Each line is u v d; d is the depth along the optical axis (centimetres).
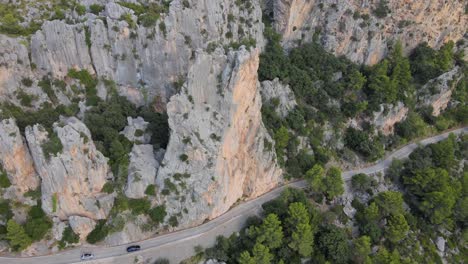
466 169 11612
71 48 8494
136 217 7900
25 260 7338
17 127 7131
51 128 7650
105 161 7725
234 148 8412
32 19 8906
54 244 7469
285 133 9725
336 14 11494
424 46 12612
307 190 9894
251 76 8081
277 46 11181
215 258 8175
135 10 9044
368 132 11269
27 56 8281
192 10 9031
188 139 7844
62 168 7094
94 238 7638
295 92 10825
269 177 9444
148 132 8731
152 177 8044
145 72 9088
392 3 11712
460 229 10775
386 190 10588
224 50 8869
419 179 10344
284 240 8656
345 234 9156
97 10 9038
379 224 9869
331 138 10869
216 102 8031
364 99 11650
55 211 7469
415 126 12075
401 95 11712
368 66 12275
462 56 13312
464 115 12694
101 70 8900
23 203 7475
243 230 8719
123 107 8969
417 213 10531
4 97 8156
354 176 10256
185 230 8369
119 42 8688
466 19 13038
